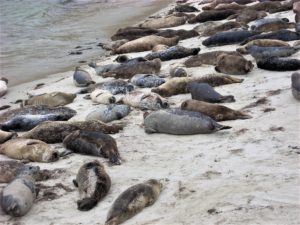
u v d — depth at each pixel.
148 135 8.05
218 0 22.69
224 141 7.32
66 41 18.78
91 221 5.57
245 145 7.04
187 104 8.49
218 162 6.64
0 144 8.23
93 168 6.30
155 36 15.38
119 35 17.70
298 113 7.86
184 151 7.22
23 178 6.34
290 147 6.72
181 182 6.21
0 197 6.08
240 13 17.53
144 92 9.62
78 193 6.32
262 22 15.02
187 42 15.16
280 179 5.85
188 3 26.39
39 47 17.81
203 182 6.11
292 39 12.85
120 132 8.31
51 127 8.23
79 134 7.66
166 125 7.90
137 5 28.17
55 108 9.72
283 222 4.91
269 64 10.52
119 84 10.88
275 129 7.41
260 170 6.18
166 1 29.16
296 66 10.28
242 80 10.13
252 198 5.48
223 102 8.93
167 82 10.05
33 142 7.68
